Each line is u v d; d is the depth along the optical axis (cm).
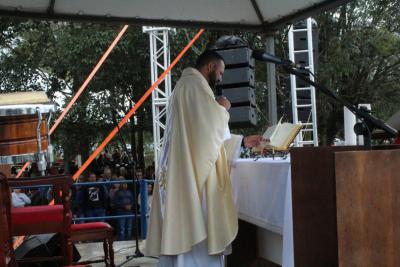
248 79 505
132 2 487
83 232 511
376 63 1432
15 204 773
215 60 331
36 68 1477
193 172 296
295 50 812
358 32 1358
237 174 336
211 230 293
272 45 543
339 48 1320
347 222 190
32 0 465
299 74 276
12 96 431
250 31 556
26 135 424
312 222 216
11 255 307
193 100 304
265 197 286
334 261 215
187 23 536
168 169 302
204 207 301
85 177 1218
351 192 191
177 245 291
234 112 508
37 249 466
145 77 1393
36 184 390
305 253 215
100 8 492
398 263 192
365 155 192
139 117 1537
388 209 192
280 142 315
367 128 241
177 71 1302
